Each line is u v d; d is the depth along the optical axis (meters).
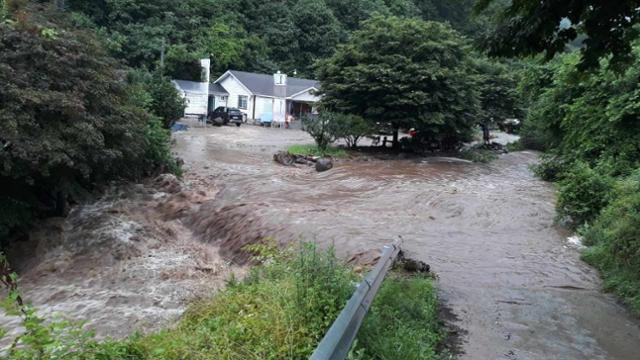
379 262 6.00
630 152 10.36
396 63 30.33
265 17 76.31
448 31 31.83
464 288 8.16
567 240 12.44
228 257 12.62
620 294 8.26
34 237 14.51
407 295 6.53
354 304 4.11
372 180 20.69
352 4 81.81
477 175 24.33
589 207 13.25
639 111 8.67
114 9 62.03
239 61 67.38
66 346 3.91
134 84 21.94
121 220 15.16
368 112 30.83
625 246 9.22
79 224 15.08
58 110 13.92
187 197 17.64
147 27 60.94
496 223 14.20
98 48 16.75
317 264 5.38
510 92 39.12
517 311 7.21
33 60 14.38
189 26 67.19
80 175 16.81
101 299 9.93
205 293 10.04
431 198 16.94
